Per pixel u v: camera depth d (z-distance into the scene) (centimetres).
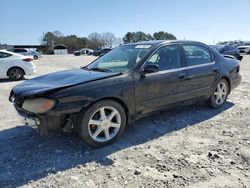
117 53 523
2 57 1172
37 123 375
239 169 345
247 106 641
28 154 393
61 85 385
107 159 376
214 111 598
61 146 419
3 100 744
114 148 411
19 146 421
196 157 378
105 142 414
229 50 2295
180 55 522
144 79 450
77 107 380
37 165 361
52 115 368
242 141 432
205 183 314
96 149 408
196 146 415
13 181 326
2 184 320
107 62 504
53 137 453
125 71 442
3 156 388
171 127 498
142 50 486
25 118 391
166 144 424
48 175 337
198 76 542
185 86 518
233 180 320
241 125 508
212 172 338
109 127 421
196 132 474
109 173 340
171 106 506
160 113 573
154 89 464
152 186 310
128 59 477
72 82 397
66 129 393
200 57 566
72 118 392
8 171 347
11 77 1194
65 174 339
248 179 322
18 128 502
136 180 323
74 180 325
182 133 469
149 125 506
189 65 533
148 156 384
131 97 435
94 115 404
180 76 505
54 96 367
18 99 395
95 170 348
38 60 3338
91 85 395
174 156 382
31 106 372
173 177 328
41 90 373
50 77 446
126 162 367
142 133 469
